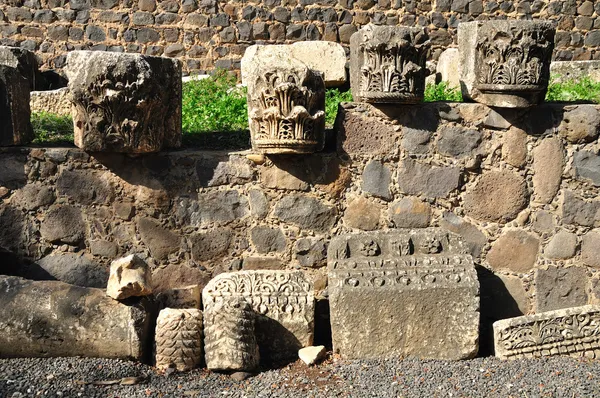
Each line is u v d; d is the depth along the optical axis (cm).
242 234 557
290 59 538
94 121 527
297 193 555
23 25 1002
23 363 483
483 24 546
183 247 555
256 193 554
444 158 561
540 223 566
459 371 491
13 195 545
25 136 566
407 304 511
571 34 1081
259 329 511
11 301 493
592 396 456
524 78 540
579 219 565
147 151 539
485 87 549
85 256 551
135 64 519
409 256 533
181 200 553
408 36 537
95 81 516
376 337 511
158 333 488
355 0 1039
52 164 544
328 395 456
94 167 546
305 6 1030
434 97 739
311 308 515
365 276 518
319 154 554
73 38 1010
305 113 527
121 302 500
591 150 562
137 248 553
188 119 689
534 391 462
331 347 535
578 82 845
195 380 476
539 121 561
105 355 493
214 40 1023
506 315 567
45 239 549
